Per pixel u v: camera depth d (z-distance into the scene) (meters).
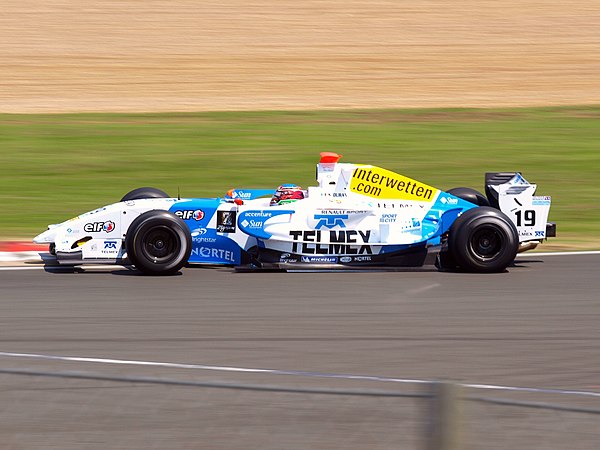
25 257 39.97
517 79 99.50
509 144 74.44
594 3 135.75
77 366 23.66
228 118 81.94
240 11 127.31
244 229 36.59
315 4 131.50
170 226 35.50
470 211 36.91
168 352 25.55
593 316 30.11
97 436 12.41
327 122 81.06
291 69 101.69
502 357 25.34
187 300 31.88
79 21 120.44
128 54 106.56
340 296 32.66
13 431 12.49
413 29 120.69
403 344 26.56
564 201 58.16
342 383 18.38
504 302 31.98
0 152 69.12
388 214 37.50
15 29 115.69
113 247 36.75
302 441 12.04
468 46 113.62
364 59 106.69
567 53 111.56
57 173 63.81
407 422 11.76
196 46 110.56
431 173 65.06
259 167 66.19
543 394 17.23
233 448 12.23
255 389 12.15
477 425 11.66
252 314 29.98
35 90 91.19
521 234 38.69
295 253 37.09
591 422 11.62
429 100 90.25
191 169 65.44
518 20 126.25
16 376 12.51
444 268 37.97
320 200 37.53
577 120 83.50
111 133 75.88
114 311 30.23
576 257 40.91
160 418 12.34
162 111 84.25
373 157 69.31
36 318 29.23
